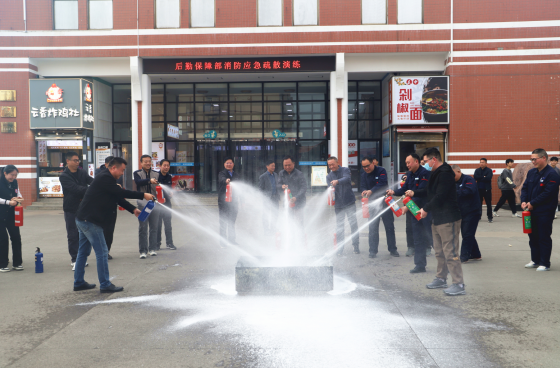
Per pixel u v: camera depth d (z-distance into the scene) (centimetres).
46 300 529
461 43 1662
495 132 1662
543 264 668
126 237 1055
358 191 1988
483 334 405
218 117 2019
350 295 538
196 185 2031
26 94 1722
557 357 354
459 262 541
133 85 1741
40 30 1714
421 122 1702
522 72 1648
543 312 468
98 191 555
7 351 374
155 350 374
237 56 1722
